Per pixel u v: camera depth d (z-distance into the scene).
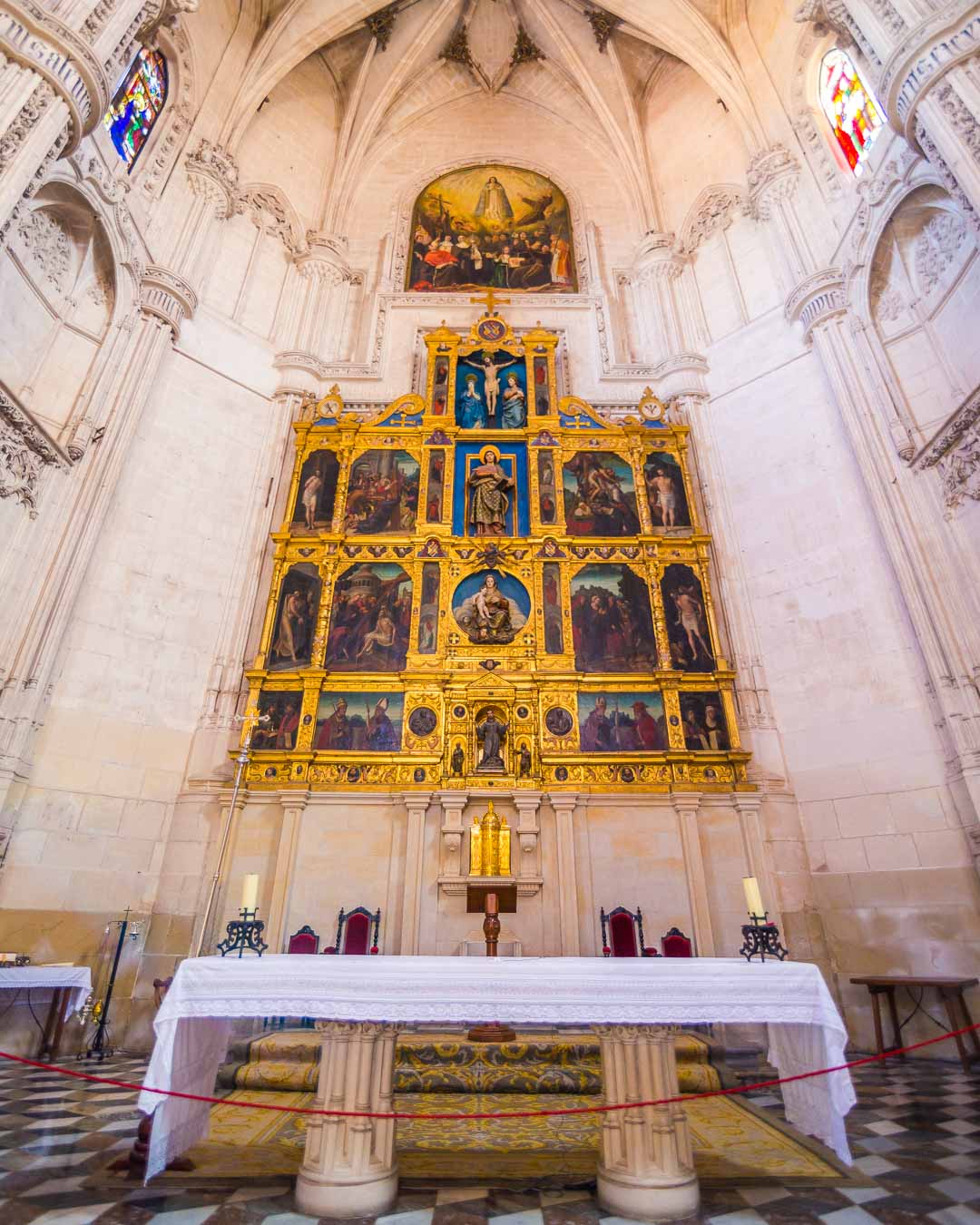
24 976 7.02
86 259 11.21
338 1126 4.05
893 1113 5.80
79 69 8.73
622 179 17.78
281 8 15.86
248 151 15.91
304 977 4.16
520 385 14.54
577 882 9.83
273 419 13.64
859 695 10.38
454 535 12.71
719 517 12.71
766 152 14.48
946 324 10.43
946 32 8.59
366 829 10.14
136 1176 4.30
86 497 10.29
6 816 8.64
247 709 11.02
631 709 11.14
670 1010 4.09
